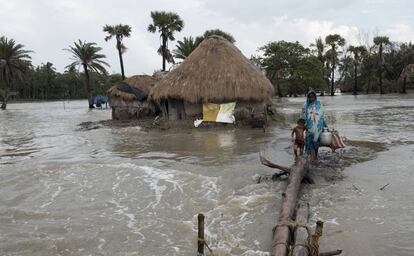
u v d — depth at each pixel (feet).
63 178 29.63
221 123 60.18
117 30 162.71
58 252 17.79
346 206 22.07
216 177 28.35
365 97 178.60
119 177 29.45
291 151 38.91
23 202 24.67
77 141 50.29
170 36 159.63
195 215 21.77
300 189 25.35
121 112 84.84
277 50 187.52
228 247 17.65
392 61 237.86
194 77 61.21
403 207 21.68
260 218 20.85
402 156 34.53
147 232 19.62
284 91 214.48
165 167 32.30
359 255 16.52
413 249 16.90
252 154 37.32
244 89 59.36
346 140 43.24
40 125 78.54
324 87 197.16
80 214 22.34
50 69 337.11
